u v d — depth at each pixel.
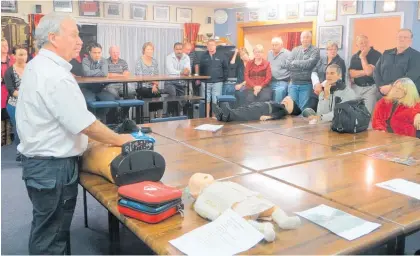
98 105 5.66
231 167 2.28
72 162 1.99
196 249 1.31
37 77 1.81
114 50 7.01
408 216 1.59
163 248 1.32
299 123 3.71
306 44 6.38
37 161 1.90
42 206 1.95
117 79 6.08
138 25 8.68
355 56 5.91
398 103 3.99
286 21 7.76
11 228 3.04
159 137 3.06
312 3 7.13
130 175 1.84
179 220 1.55
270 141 2.95
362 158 2.48
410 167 2.28
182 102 7.38
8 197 3.70
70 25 1.88
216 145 2.81
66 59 1.94
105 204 1.73
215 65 7.50
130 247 2.62
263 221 1.51
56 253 2.03
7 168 4.65
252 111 3.86
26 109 1.86
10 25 7.05
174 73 7.50
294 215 1.59
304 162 2.39
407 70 5.00
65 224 2.06
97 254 2.67
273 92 6.91
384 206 1.70
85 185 1.96
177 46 7.61
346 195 1.83
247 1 8.10
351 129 3.23
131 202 1.56
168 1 8.46
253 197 1.58
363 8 6.25
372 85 5.73
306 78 6.42
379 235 1.42
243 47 8.32
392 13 5.83
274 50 7.04
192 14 9.27
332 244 1.35
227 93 7.69
